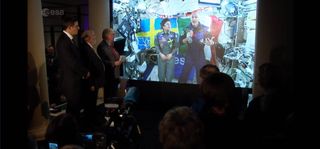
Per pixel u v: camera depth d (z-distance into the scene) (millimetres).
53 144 2266
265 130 2436
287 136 2332
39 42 4312
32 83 4223
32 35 4211
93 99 4973
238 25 5637
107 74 5523
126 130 3850
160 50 6090
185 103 5992
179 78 6059
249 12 5535
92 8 6438
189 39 5926
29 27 4184
